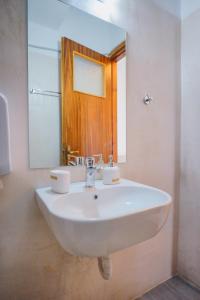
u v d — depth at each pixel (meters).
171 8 1.28
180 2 1.33
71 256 0.93
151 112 1.20
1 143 0.68
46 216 0.65
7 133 0.69
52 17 0.87
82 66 0.96
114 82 1.06
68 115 0.92
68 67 0.92
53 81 0.88
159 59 1.23
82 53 0.96
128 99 1.10
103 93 1.02
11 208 0.78
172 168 1.33
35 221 0.83
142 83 1.15
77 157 0.94
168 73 1.28
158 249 1.29
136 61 1.13
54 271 0.89
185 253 1.36
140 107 1.15
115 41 1.05
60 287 0.91
